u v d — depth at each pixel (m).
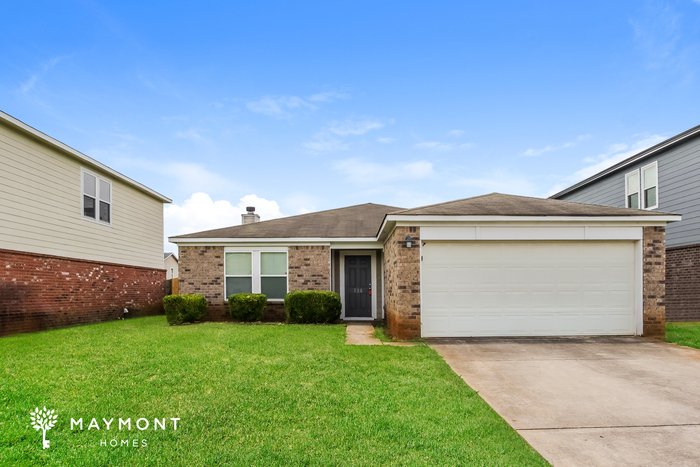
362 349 7.57
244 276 13.05
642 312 9.17
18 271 9.87
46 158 10.94
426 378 5.71
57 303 11.16
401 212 9.34
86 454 3.38
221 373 5.63
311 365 6.19
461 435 3.88
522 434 4.06
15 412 4.13
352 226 14.27
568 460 3.50
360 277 13.83
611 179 16.34
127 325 11.39
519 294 9.34
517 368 6.56
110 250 13.85
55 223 11.23
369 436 3.83
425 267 9.33
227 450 3.49
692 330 9.79
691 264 11.84
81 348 7.03
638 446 3.79
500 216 9.10
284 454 3.42
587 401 5.04
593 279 9.37
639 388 5.55
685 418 4.49
